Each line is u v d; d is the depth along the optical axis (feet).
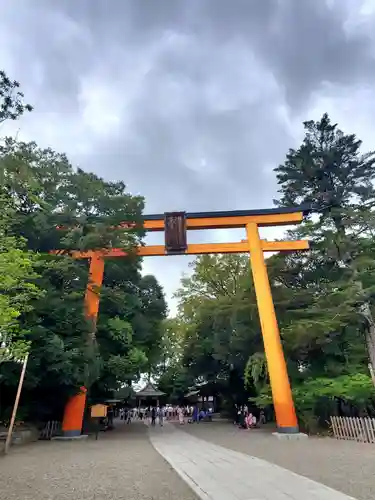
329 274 77.61
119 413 160.25
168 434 70.23
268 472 28.55
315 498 20.30
